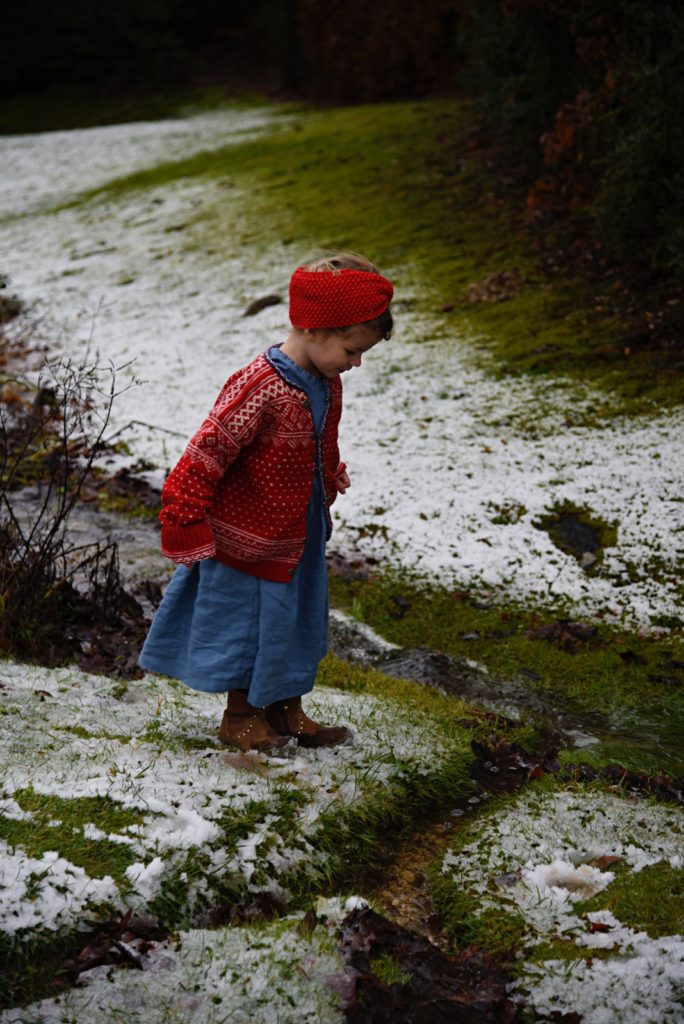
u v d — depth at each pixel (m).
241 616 2.96
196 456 2.74
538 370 7.18
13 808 2.60
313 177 13.09
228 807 2.80
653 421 6.30
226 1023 2.16
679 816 3.16
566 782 3.41
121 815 2.67
